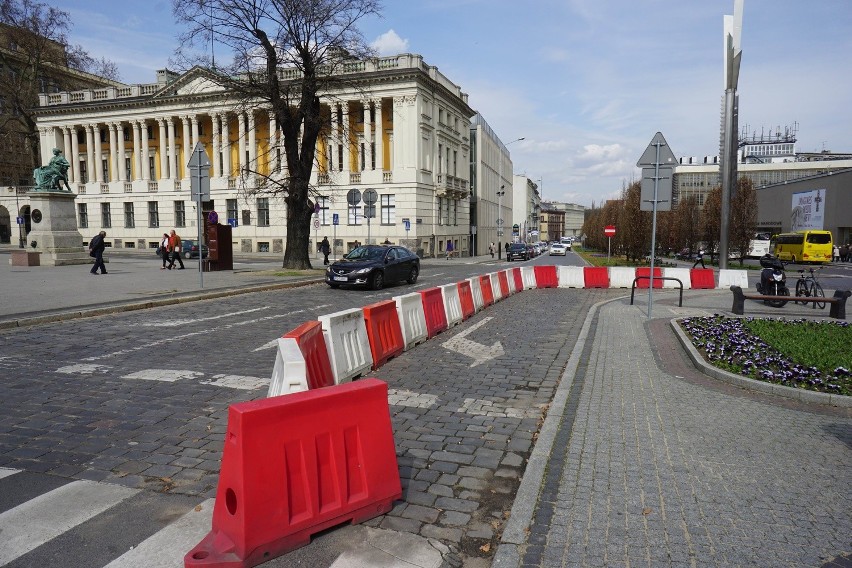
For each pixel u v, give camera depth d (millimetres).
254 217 49250
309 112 24609
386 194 44625
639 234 37625
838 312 12344
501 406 6113
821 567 3053
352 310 7410
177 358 8219
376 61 26234
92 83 66250
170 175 53438
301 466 3314
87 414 5699
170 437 5086
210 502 3855
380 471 3684
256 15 23250
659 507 3736
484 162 69688
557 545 3275
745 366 7289
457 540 3408
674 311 13898
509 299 17406
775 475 4254
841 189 56250
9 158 60156
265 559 3104
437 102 48656
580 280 22281
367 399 3680
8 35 46656
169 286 17797
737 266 38250
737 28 22891
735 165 23797
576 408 5918
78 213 57500
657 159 12102
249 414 3111
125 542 3344
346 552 3230
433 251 48312
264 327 10961
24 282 18828
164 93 51281
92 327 10883
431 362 8258
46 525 3533
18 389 6562
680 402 6133
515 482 4234
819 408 5949
